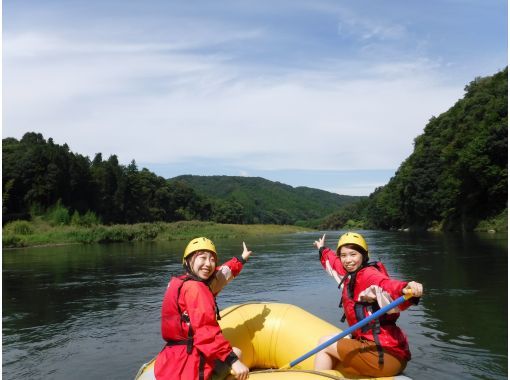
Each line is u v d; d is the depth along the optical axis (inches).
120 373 197.2
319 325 166.4
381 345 131.3
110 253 844.6
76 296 382.6
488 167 1411.2
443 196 1780.3
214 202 4234.7
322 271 508.1
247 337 167.8
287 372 131.6
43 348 236.2
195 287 126.7
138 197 2780.5
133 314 310.7
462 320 265.1
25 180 2038.6
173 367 124.4
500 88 1787.6
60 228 1508.4
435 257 620.1
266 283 428.1
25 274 534.0
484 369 185.6
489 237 1040.2
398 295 128.5
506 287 364.5
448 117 2247.8
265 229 2288.4
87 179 2341.3
